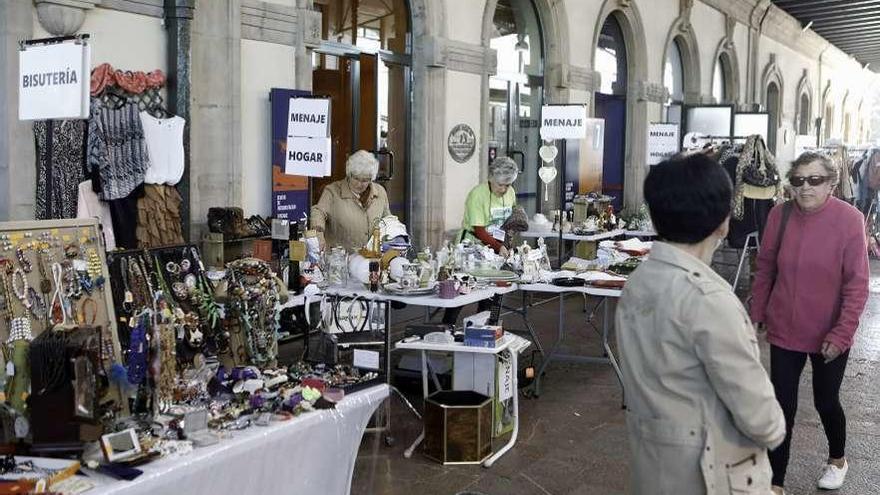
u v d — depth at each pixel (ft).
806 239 11.84
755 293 12.55
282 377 11.35
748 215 29.94
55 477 7.98
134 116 18.13
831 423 13.08
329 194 18.80
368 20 27.35
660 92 46.62
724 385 6.25
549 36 36.45
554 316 27.61
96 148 17.34
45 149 16.72
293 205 22.81
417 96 28.96
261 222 20.74
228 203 20.98
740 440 6.48
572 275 18.80
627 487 13.46
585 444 15.44
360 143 27.48
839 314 11.81
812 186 11.67
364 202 18.84
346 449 11.33
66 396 8.54
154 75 18.86
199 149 20.34
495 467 14.21
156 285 12.08
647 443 6.61
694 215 6.54
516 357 15.33
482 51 31.27
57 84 12.96
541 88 36.91
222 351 11.91
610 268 20.33
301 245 16.21
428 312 21.90
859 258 11.62
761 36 66.08
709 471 6.35
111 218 18.04
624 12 42.60
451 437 14.24
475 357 15.40
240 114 21.21
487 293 16.72
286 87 22.74
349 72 26.84
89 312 11.09
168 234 18.94
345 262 16.83
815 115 86.74
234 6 20.72
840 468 13.38
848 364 22.20
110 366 10.01
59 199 16.93
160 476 8.34
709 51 54.65
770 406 6.31
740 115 50.29
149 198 18.56
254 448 9.52
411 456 14.64
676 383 6.47
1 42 16.19
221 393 10.84
